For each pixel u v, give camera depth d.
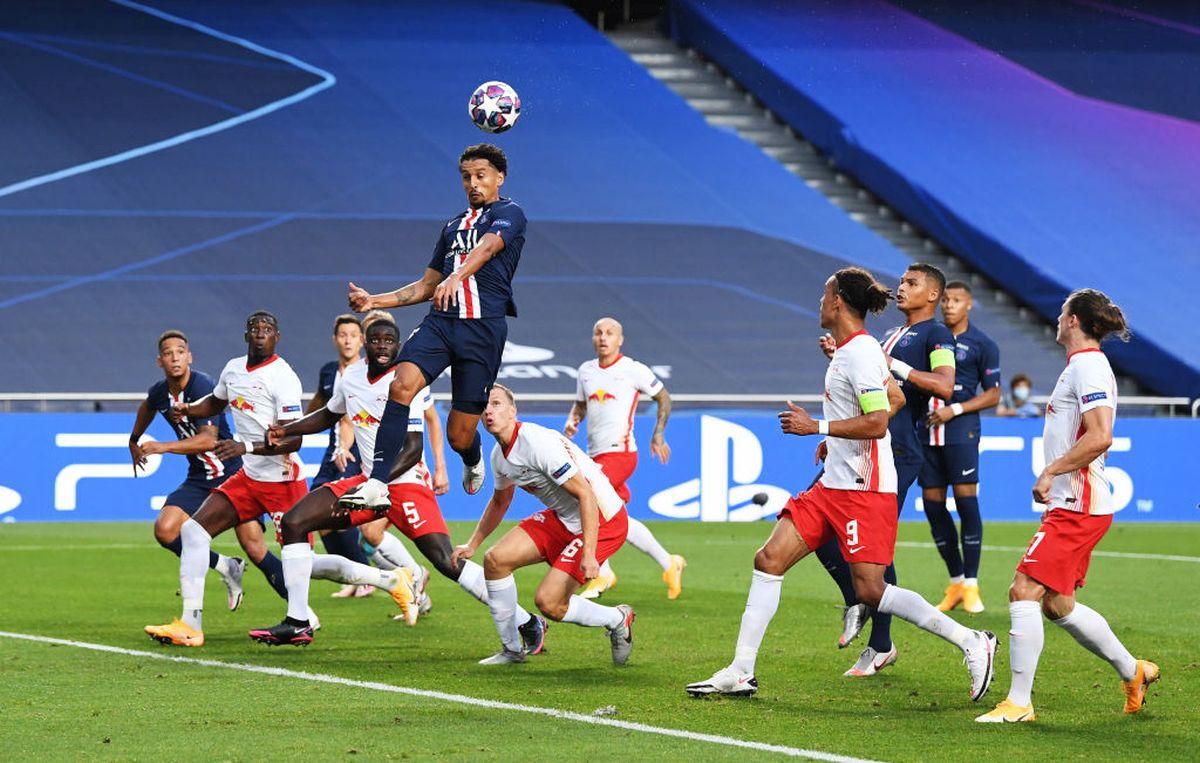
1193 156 101.31
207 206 86.56
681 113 106.38
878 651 26.53
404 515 29.86
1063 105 106.62
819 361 76.94
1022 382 68.69
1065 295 85.06
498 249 25.86
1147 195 96.00
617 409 41.12
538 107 104.19
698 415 63.38
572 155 98.56
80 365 70.25
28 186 85.75
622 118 104.56
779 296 84.00
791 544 24.11
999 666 27.78
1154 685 25.73
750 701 23.91
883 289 23.38
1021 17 118.50
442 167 94.50
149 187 87.62
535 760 19.34
